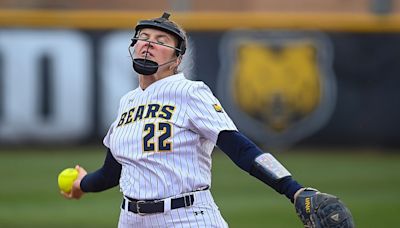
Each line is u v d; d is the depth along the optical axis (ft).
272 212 109.29
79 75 168.55
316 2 186.19
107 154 53.31
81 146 169.99
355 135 173.06
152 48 47.62
